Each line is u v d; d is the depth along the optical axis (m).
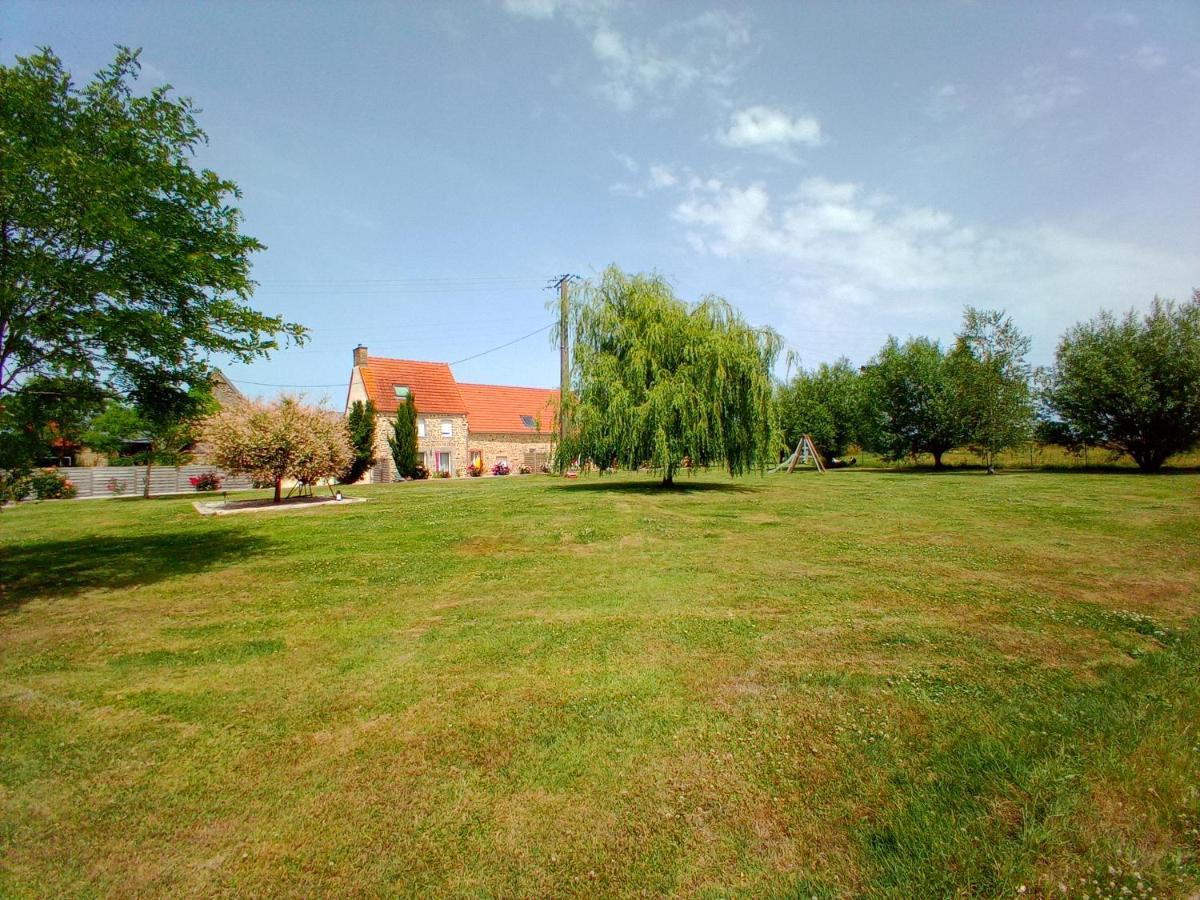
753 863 2.27
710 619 5.16
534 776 2.86
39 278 6.07
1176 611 5.35
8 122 5.95
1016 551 7.97
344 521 11.16
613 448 15.89
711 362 15.66
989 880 2.13
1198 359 25.08
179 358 7.48
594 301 16.66
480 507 12.53
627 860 2.30
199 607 5.80
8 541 10.09
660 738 3.19
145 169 6.63
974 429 30.80
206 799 2.73
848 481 22.22
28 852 2.40
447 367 40.88
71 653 4.58
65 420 7.81
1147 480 21.05
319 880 2.23
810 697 3.64
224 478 27.52
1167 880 2.13
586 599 5.84
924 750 3.02
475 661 4.30
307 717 3.50
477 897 2.13
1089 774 2.74
